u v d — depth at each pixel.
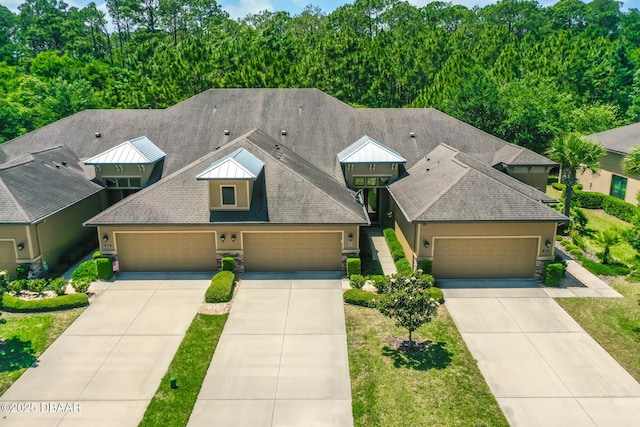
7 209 20.98
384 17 90.12
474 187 21.45
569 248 24.94
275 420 12.73
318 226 21.47
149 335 16.91
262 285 20.92
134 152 26.97
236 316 18.23
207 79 44.50
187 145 29.97
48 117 45.97
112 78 64.06
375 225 29.05
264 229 21.64
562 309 18.72
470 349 15.98
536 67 52.72
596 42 60.44
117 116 32.00
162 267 22.28
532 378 14.42
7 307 18.59
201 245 22.00
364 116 32.09
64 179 25.69
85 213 26.08
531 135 40.84
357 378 14.47
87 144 30.27
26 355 15.71
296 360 15.41
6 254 21.31
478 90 41.66
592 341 16.45
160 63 52.50
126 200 22.23
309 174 25.45
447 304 19.14
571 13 93.12
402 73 54.78
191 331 17.14
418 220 20.12
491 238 20.92
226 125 31.34
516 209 20.59
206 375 14.67
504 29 65.81
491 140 31.67
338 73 50.22
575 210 28.45
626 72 53.75
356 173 27.44
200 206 22.00
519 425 12.48
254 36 70.56
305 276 21.84
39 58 66.69
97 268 21.38
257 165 23.09
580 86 52.50
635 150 20.55
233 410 13.13
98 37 94.12
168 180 23.19
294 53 59.78
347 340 16.58
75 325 17.61
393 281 15.73
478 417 12.78
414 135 31.09
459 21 91.75
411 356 15.55
